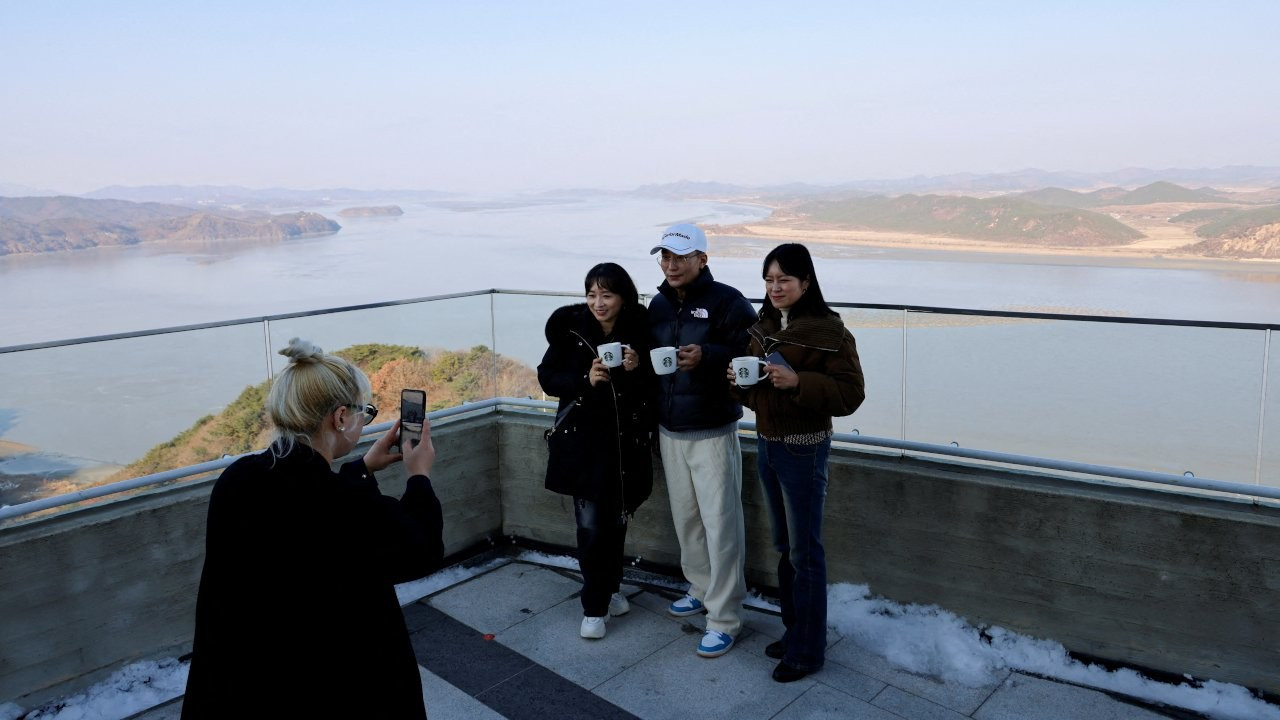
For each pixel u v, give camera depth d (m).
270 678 1.59
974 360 3.49
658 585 4.18
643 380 3.60
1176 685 3.04
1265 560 2.87
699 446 3.46
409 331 4.42
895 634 3.47
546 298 4.50
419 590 4.19
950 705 3.02
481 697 3.20
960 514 3.42
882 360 3.72
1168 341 3.10
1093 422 3.25
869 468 3.60
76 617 3.22
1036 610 3.31
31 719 3.09
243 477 1.67
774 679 3.24
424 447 1.92
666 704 3.12
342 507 1.65
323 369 1.68
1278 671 2.89
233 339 3.78
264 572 1.60
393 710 1.69
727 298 3.44
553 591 4.16
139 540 3.36
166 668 3.45
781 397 3.03
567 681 3.31
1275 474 2.94
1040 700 3.03
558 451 3.63
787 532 3.27
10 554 3.04
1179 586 3.02
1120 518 3.09
